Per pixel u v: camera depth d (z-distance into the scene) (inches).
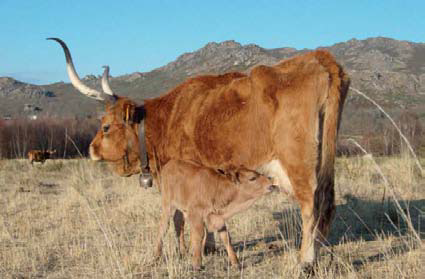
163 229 197.8
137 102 211.3
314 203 184.7
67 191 320.5
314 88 183.8
